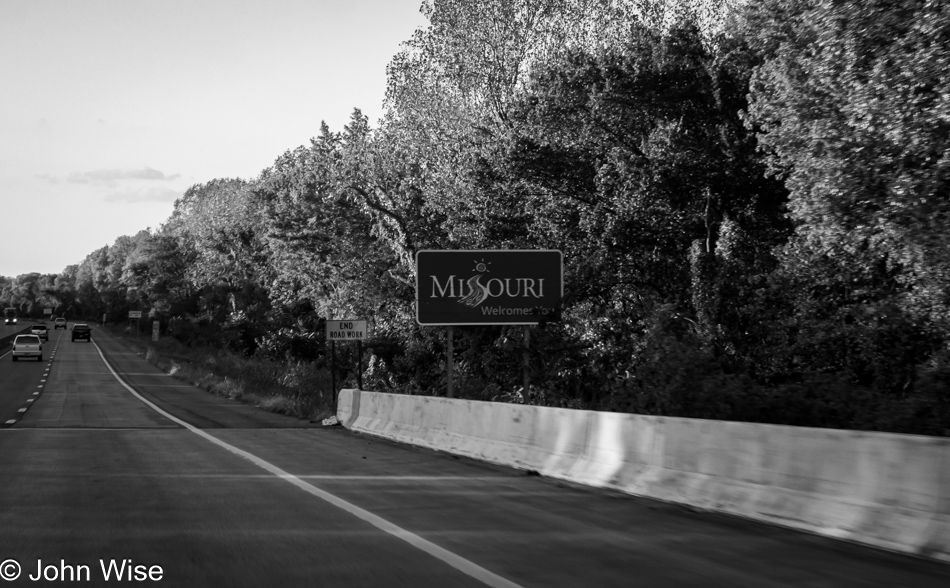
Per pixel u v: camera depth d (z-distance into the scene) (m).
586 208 27.22
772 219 26.33
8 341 99.00
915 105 16.11
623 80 25.94
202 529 8.58
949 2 15.54
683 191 25.80
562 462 12.70
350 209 42.78
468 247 30.70
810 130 18.11
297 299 59.44
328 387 38.19
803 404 17.25
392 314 39.72
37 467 13.38
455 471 13.42
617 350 26.05
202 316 86.56
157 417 25.25
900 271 19.72
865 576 6.94
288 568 7.04
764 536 8.51
